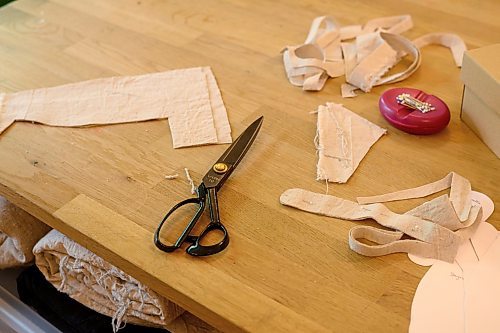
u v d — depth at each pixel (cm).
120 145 72
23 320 85
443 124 72
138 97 79
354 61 84
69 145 72
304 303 54
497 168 67
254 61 86
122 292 67
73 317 79
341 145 70
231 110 77
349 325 52
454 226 59
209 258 58
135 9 98
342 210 62
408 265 57
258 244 59
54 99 79
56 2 100
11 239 78
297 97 79
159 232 61
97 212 63
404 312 53
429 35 88
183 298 56
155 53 88
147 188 66
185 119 75
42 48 90
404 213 62
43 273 75
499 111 66
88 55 88
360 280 56
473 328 52
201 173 68
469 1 97
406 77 82
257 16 96
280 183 66
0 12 98
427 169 68
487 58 69
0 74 84
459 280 55
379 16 95
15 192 67
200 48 89
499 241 59
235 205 63
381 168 68
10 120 76
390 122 73
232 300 54
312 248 59
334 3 99
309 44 85
